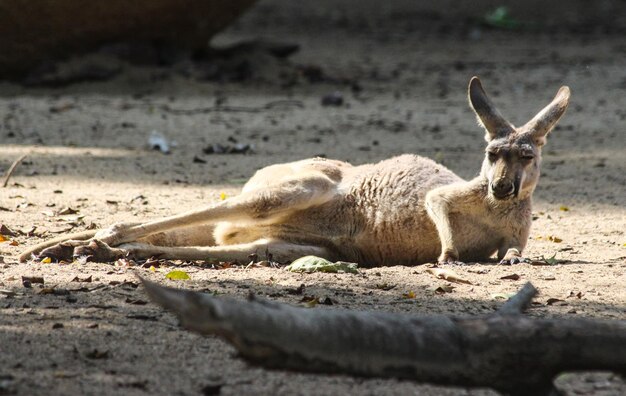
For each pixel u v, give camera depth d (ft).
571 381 24.17
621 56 130.93
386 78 110.11
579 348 20.62
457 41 143.74
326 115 86.63
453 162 65.46
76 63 93.25
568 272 36.37
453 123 84.33
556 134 79.87
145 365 24.16
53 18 88.84
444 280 34.76
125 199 50.29
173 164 62.23
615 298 32.14
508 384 20.71
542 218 49.37
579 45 141.28
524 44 142.31
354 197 40.09
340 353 19.43
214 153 67.05
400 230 39.37
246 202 38.81
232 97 94.17
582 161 66.59
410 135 77.46
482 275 35.68
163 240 40.55
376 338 19.79
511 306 25.27
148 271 34.96
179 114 83.97
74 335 26.35
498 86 107.24
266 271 35.88
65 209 46.50
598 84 109.70
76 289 31.40
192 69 97.25
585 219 48.96
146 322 27.81
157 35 95.81
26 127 75.15
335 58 124.47
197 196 51.70
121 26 92.84
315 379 23.62
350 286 33.37
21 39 89.81
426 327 20.33
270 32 147.02
